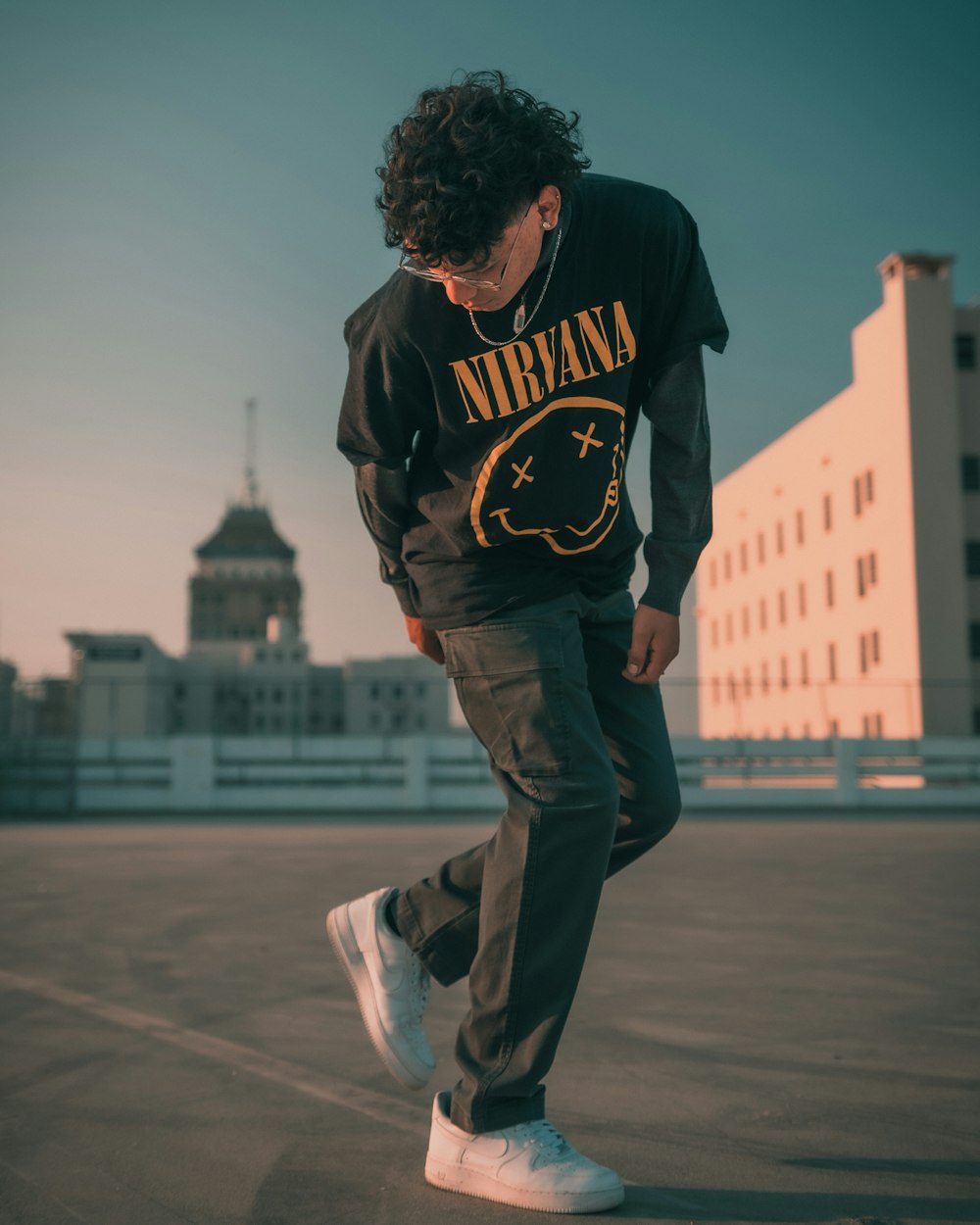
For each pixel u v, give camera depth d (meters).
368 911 2.06
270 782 20.66
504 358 1.70
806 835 12.00
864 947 4.26
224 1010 3.14
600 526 1.83
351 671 96.19
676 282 1.80
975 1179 1.79
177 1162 1.90
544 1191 1.66
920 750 21.56
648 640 1.90
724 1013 3.08
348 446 1.90
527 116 1.56
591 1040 2.77
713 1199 1.71
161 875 7.35
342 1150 1.97
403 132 1.57
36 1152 1.96
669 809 1.95
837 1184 1.76
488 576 1.84
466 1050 1.80
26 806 19.58
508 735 1.83
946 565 37.28
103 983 3.56
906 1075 2.43
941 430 37.56
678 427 1.88
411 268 1.64
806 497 47.53
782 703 41.34
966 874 7.23
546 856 1.78
